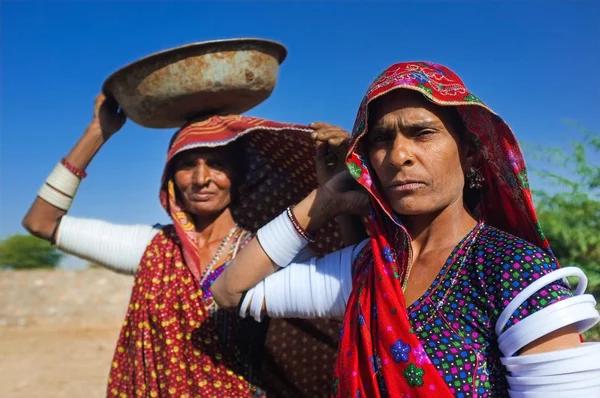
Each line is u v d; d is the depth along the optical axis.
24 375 9.46
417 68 2.01
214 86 2.96
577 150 5.64
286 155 3.18
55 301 15.95
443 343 1.88
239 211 3.26
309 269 2.42
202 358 2.96
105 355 11.19
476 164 2.15
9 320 15.27
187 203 3.15
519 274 1.81
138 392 3.02
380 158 2.07
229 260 3.14
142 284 3.12
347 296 2.31
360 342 2.06
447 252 2.03
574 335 1.77
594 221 5.47
